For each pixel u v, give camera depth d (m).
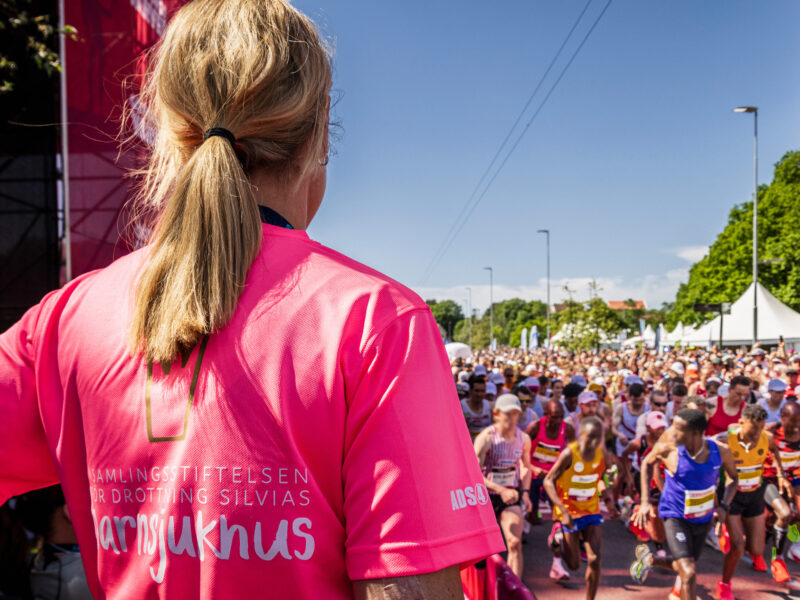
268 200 0.74
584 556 6.84
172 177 0.77
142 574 0.63
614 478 8.91
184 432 0.62
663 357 21.84
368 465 0.59
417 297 0.68
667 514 4.90
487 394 8.29
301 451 0.60
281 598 0.58
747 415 5.83
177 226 0.68
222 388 0.62
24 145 6.84
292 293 0.65
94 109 6.90
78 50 6.88
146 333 0.65
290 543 0.59
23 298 6.91
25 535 3.03
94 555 0.70
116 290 0.74
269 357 0.62
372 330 0.62
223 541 0.59
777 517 6.03
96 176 6.87
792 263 41.50
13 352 0.78
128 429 0.66
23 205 6.87
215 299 0.63
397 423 0.59
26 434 0.76
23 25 6.63
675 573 6.27
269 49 0.71
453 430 0.64
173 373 0.64
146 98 0.83
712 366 13.88
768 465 6.27
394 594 0.56
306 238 0.72
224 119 0.72
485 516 0.62
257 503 0.59
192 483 0.61
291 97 0.72
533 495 8.05
